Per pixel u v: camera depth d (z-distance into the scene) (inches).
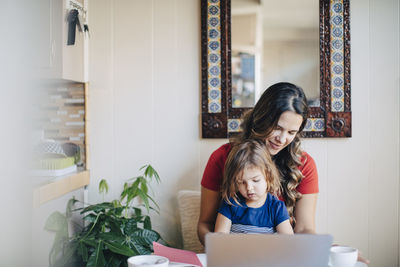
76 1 70.8
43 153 68.4
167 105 77.4
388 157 73.2
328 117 72.7
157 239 65.9
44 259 57.9
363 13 73.1
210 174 61.9
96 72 78.5
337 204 74.2
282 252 34.0
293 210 61.8
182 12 76.6
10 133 41.2
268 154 53.9
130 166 78.6
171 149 77.5
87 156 78.0
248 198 52.5
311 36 74.7
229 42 75.0
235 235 34.4
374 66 73.0
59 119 77.8
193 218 71.5
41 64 64.4
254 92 78.5
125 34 77.9
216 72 75.0
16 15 42.1
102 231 66.7
